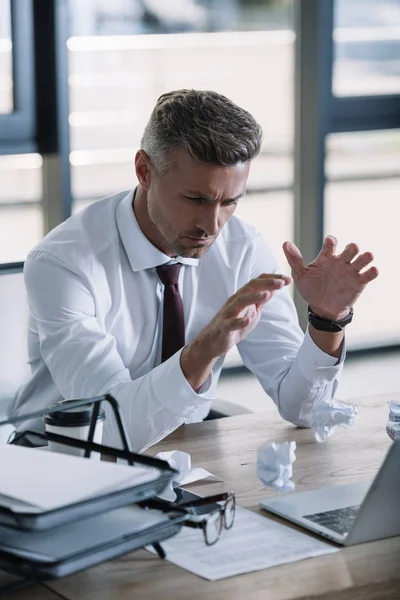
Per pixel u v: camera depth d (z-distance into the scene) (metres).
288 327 2.47
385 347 5.74
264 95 5.26
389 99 5.55
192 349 1.94
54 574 1.28
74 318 2.27
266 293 1.86
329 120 5.38
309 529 1.60
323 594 1.40
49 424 1.71
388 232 5.76
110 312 2.38
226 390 5.13
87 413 1.71
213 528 1.54
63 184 4.77
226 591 1.40
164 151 2.10
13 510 1.30
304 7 5.25
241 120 2.06
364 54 5.45
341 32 5.37
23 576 1.30
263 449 1.81
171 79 5.01
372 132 5.57
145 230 2.37
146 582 1.42
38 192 4.84
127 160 5.00
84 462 1.47
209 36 5.06
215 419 2.26
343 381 5.27
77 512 1.32
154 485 1.42
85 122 4.88
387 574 1.46
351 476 1.88
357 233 5.70
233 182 2.08
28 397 2.46
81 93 4.84
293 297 5.49
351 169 5.59
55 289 2.29
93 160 4.93
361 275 2.18
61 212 4.80
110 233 2.39
